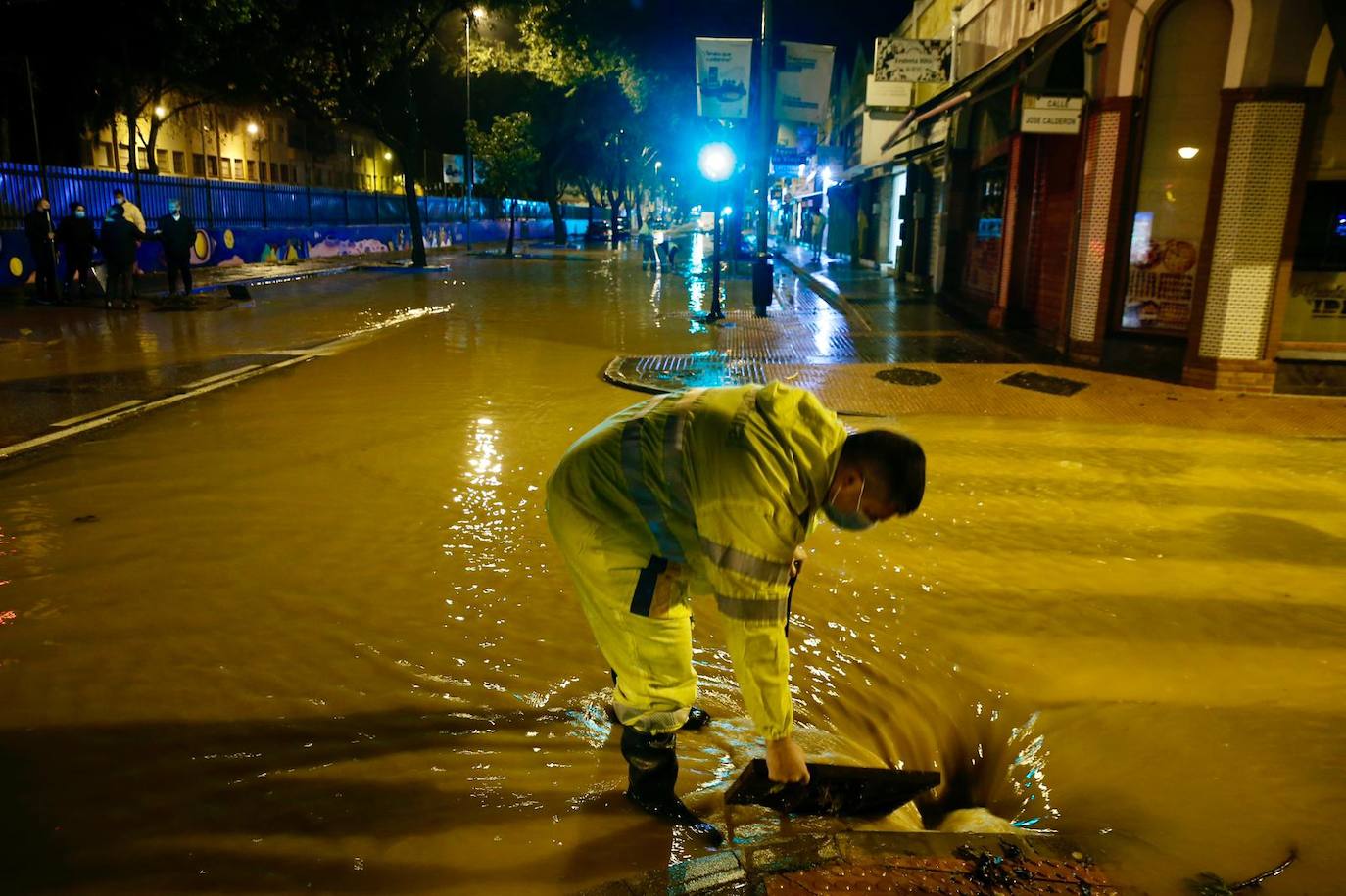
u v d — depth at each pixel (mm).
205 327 13703
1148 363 10250
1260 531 5535
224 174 44688
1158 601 4539
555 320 14992
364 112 26422
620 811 2842
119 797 2850
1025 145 13461
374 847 2650
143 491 5875
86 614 4109
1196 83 9711
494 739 3223
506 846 2668
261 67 28875
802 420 2293
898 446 2234
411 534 5199
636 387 9312
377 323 14359
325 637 3949
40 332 12812
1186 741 3357
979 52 15617
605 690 3578
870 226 28484
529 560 4859
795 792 2846
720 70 16516
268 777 2969
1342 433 7918
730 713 3516
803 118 17047
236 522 5328
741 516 2225
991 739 3484
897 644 4066
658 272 26344
